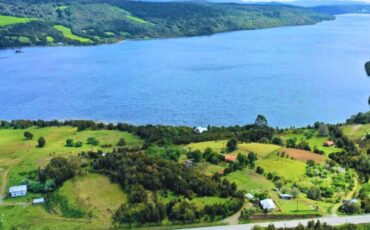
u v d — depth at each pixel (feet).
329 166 509.35
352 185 462.60
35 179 477.77
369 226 358.43
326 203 419.13
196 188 422.00
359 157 534.78
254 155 520.42
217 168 494.18
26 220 390.83
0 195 446.60
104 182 441.27
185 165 494.18
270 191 438.40
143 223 377.71
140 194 404.16
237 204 397.19
